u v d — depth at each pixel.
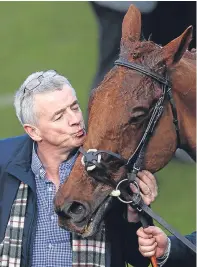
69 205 7.22
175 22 14.07
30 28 28.33
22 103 7.48
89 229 7.26
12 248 7.49
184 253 7.80
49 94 7.39
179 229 14.13
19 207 7.53
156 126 7.53
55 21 28.80
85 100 20.84
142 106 7.25
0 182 7.64
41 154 7.61
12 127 20.19
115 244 7.61
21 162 7.60
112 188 7.31
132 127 7.27
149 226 7.39
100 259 7.43
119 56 7.51
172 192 16.09
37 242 7.51
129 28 7.62
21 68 24.88
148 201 7.42
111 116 7.22
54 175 7.61
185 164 17.17
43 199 7.55
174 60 7.48
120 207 7.61
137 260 7.80
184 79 7.68
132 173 7.39
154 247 7.41
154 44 7.54
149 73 7.36
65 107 7.40
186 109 7.79
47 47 26.53
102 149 7.25
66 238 7.50
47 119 7.40
